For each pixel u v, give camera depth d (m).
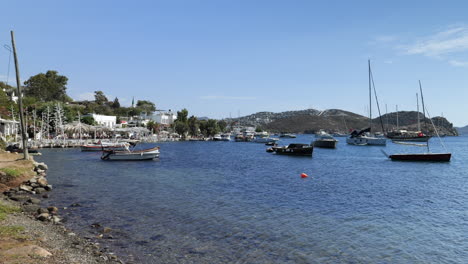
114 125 137.75
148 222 19.36
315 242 16.55
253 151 96.31
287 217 21.17
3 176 27.84
